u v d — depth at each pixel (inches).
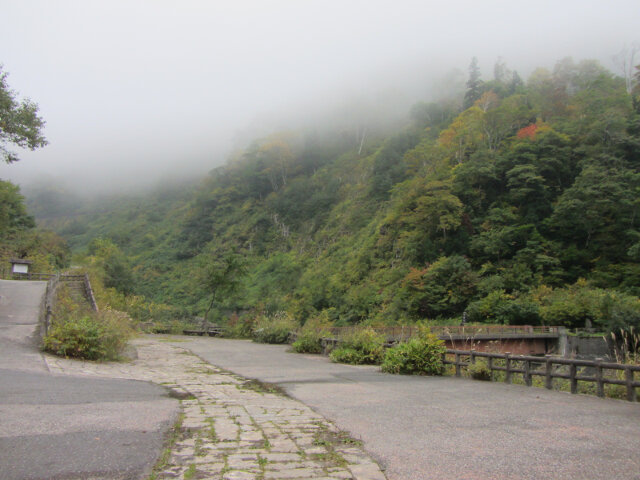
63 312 604.7
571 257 2003.0
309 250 3371.1
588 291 1690.5
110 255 2281.0
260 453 192.1
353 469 172.1
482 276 2006.6
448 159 2869.1
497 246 2069.4
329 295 2384.4
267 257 3634.4
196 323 2229.3
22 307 856.9
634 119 2539.4
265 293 2847.0
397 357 517.3
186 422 245.4
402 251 2426.2
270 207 4151.1
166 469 168.6
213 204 4557.1
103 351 514.3
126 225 5270.7
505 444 207.3
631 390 326.3
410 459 184.9
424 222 2358.5
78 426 220.8
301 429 235.5
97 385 350.6
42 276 1708.9
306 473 167.0
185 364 581.0
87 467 163.8
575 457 187.3
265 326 1178.0
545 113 3034.0
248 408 291.0
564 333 1445.6
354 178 3986.2
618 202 2009.1
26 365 416.5
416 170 3115.2
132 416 249.0
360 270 2493.8
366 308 2118.6
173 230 4569.4
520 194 2253.9
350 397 341.4
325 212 3784.5
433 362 504.4
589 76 3946.9
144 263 3937.0
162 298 3137.3
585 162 2310.5
